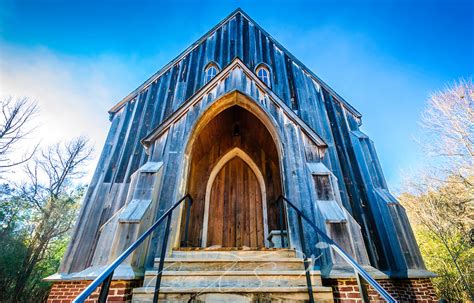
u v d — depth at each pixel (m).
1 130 14.16
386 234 4.98
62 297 4.02
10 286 11.66
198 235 5.64
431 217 11.91
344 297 2.99
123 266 3.04
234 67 5.91
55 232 14.92
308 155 4.65
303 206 3.97
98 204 5.39
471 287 9.86
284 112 5.18
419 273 4.33
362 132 6.74
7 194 14.16
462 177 11.36
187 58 8.41
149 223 3.66
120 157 6.16
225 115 6.21
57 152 17.08
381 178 5.81
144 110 7.09
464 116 11.77
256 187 6.47
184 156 4.59
